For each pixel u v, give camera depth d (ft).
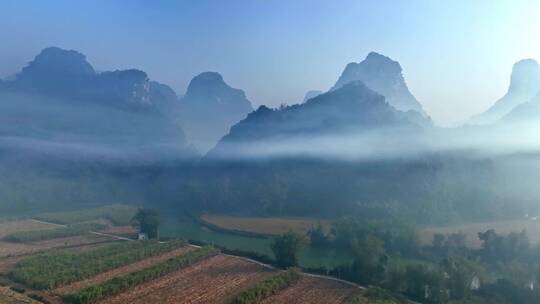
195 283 337.52
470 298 326.44
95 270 347.15
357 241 374.22
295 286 341.82
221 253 437.58
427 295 330.13
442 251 465.06
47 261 362.94
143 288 320.70
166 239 494.18
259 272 373.81
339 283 354.74
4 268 355.36
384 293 322.75
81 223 558.15
